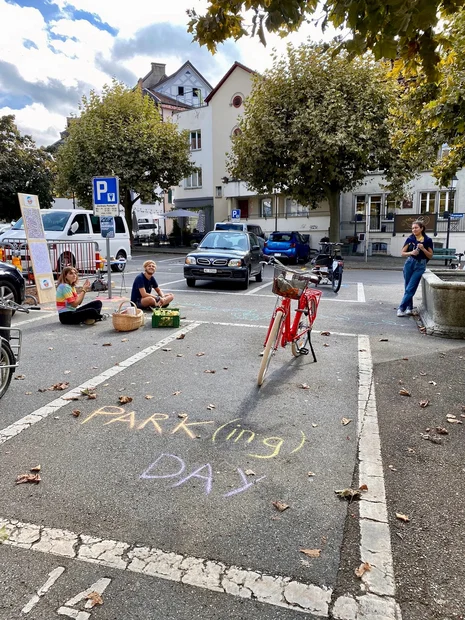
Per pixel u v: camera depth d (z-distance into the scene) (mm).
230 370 5750
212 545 2611
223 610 2172
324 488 3193
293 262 24094
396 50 3145
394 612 2172
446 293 7434
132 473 3361
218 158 36906
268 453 3674
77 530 2732
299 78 20781
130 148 29266
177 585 2320
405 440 3934
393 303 10961
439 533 2740
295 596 2256
